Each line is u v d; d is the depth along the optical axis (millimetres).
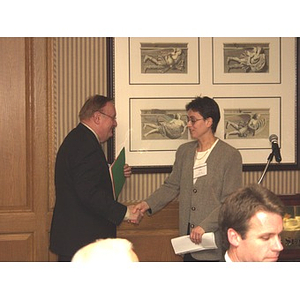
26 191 4285
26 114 4258
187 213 3680
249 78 4430
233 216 2018
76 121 4273
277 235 2010
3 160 4250
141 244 4395
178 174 3918
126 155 4332
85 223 3592
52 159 4273
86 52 4262
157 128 4355
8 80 4219
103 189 3617
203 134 3670
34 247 4293
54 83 4238
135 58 4305
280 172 4535
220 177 3580
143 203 3932
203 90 4383
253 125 4457
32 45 4227
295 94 4496
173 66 4344
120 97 4301
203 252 3580
